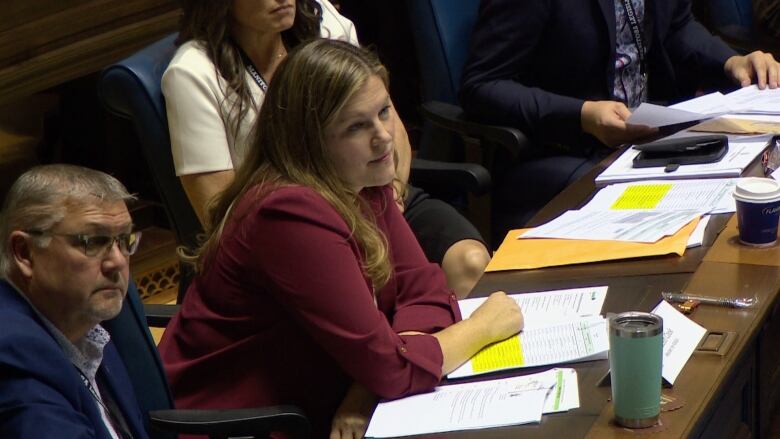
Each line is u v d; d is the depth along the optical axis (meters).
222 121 10.21
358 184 7.80
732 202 9.16
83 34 13.38
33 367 6.17
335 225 7.45
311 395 7.77
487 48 12.56
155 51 10.45
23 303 6.51
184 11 10.52
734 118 11.27
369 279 7.78
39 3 12.75
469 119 12.69
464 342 7.37
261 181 7.71
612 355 6.19
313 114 7.52
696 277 7.96
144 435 7.19
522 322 7.65
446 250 10.93
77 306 6.53
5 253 6.49
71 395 6.29
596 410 6.47
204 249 8.02
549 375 6.94
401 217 8.82
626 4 12.70
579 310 7.73
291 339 7.73
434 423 6.62
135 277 14.83
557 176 12.20
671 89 13.45
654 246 8.46
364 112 7.54
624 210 9.33
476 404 6.75
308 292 7.34
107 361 7.19
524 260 8.66
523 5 12.34
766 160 9.86
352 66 7.53
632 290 7.90
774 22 14.35
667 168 10.05
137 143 15.51
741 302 7.45
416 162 11.90
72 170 6.55
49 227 6.36
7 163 15.84
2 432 6.09
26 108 16.39
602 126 11.61
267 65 10.70
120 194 6.63
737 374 7.18
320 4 11.50
